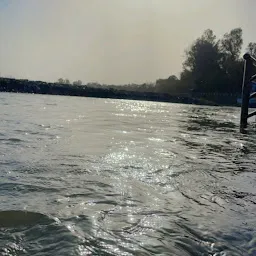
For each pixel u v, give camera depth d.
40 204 2.89
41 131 7.60
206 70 67.62
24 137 6.53
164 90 79.81
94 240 2.27
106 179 3.80
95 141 6.55
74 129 8.41
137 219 2.69
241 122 12.86
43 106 18.05
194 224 2.67
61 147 5.65
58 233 2.34
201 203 3.21
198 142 7.46
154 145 6.52
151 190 3.51
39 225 2.46
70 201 3.00
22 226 2.43
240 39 68.25
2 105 16.23
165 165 4.73
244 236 2.49
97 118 12.49
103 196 3.20
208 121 14.98
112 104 28.08
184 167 4.69
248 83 12.70
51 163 4.42
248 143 7.73
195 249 2.25
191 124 12.63
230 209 3.09
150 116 15.98
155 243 2.29
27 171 3.95
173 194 3.43
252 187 3.87
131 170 4.29
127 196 3.25
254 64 12.36
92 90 51.72
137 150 5.79
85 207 2.88
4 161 4.40
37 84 46.78
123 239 2.32
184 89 73.00
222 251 2.24
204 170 4.59
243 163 5.26
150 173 4.21
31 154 4.93
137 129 9.45
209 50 67.88
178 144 6.93
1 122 8.95
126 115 15.47
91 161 4.67
